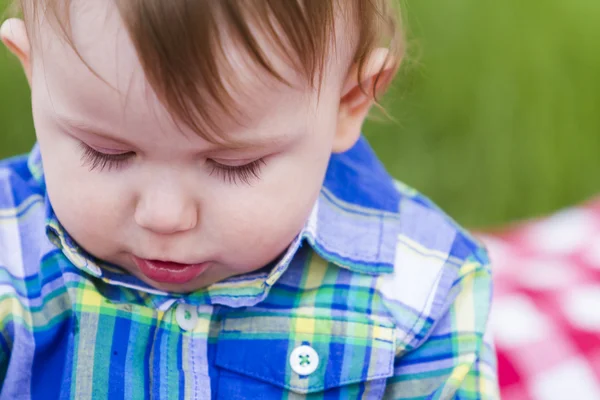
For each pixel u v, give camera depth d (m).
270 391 1.51
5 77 2.84
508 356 2.03
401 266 1.59
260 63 1.15
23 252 1.54
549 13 3.49
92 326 1.46
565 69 3.35
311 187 1.32
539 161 3.09
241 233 1.29
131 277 1.48
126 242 1.31
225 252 1.31
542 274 2.29
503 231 2.55
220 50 1.12
